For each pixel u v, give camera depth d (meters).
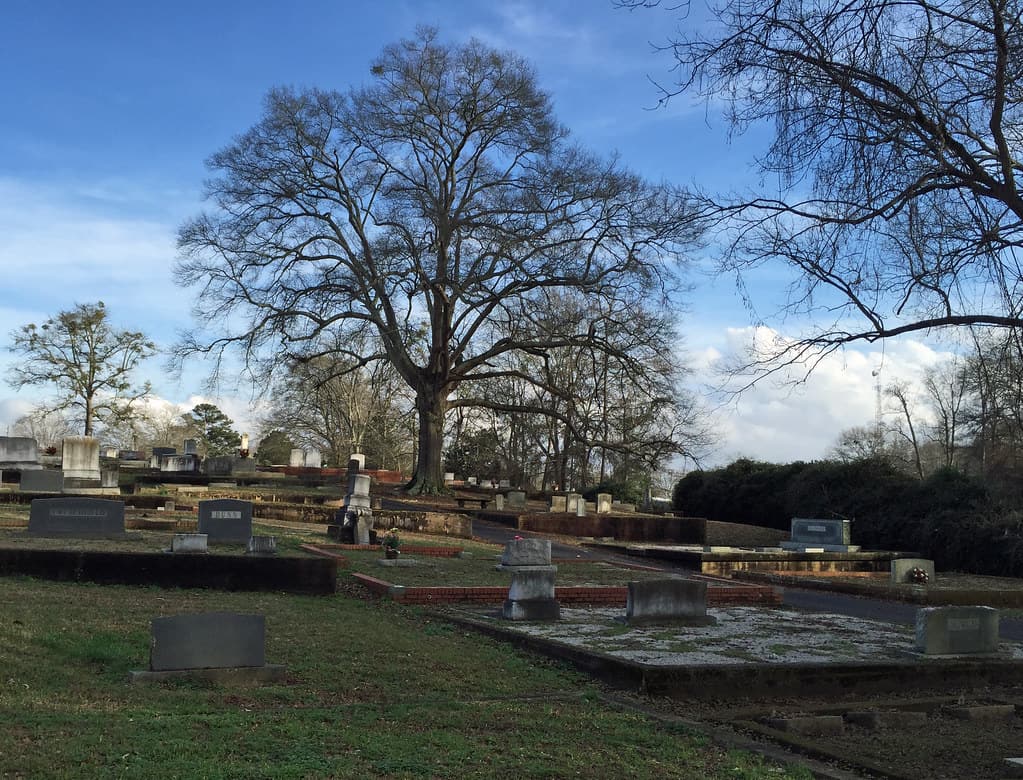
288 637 13.02
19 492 30.72
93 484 36.00
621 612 18.25
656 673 11.52
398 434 88.88
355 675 11.33
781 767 8.55
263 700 9.81
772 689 12.02
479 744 8.66
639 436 51.75
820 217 10.30
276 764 7.45
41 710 8.53
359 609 16.58
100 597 14.53
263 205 47.31
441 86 47.34
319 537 27.36
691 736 9.56
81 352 76.19
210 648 10.44
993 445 22.73
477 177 48.75
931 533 37.12
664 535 43.69
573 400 51.62
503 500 51.50
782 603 22.14
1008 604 24.48
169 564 16.59
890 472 43.06
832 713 11.18
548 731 9.34
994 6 8.89
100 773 6.87
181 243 46.56
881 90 9.95
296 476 58.31
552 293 49.69
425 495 49.34
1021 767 8.87
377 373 50.62
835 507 43.56
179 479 48.78
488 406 50.81
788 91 10.09
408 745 8.34
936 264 10.06
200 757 7.49
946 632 14.23
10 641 10.91
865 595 25.19
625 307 45.75
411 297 46.12
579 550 34.62
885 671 12.75
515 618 16.19
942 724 10.96
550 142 46.72
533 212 44.78
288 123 46.66
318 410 87.94
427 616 16.52
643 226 42.12
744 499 51.38
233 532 23.05
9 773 6.75
